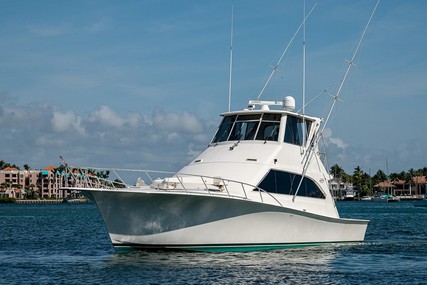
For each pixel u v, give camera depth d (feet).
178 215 77.15
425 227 170.09
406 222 203.00
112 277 68.64
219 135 92.63
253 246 82.17
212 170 85.97
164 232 77.66
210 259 77.51
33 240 126.11
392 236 132.26
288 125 89.51
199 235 78.43
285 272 72.28
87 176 80.59
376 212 326.85
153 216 77.20
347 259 83.46
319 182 91.81
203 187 81.25
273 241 83.61
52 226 188.24
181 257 78.23
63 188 76.23
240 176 83.76
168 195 75.36
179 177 84.99
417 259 85.40
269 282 66.90
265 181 83.82
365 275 72.43
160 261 76.23
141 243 78.54
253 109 92.38
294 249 86.79
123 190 76.02
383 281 69.21
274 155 86.22
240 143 89.10
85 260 85.92
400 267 78.43
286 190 85.97
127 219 77.92
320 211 90.63
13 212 384.68
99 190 76.28
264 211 80.69
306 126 93.61
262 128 89.30
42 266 80.07
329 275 71.82
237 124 91.20
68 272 74.28
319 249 90.17
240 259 78.18
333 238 92.89
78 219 250.57
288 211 83.20
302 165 89.30
